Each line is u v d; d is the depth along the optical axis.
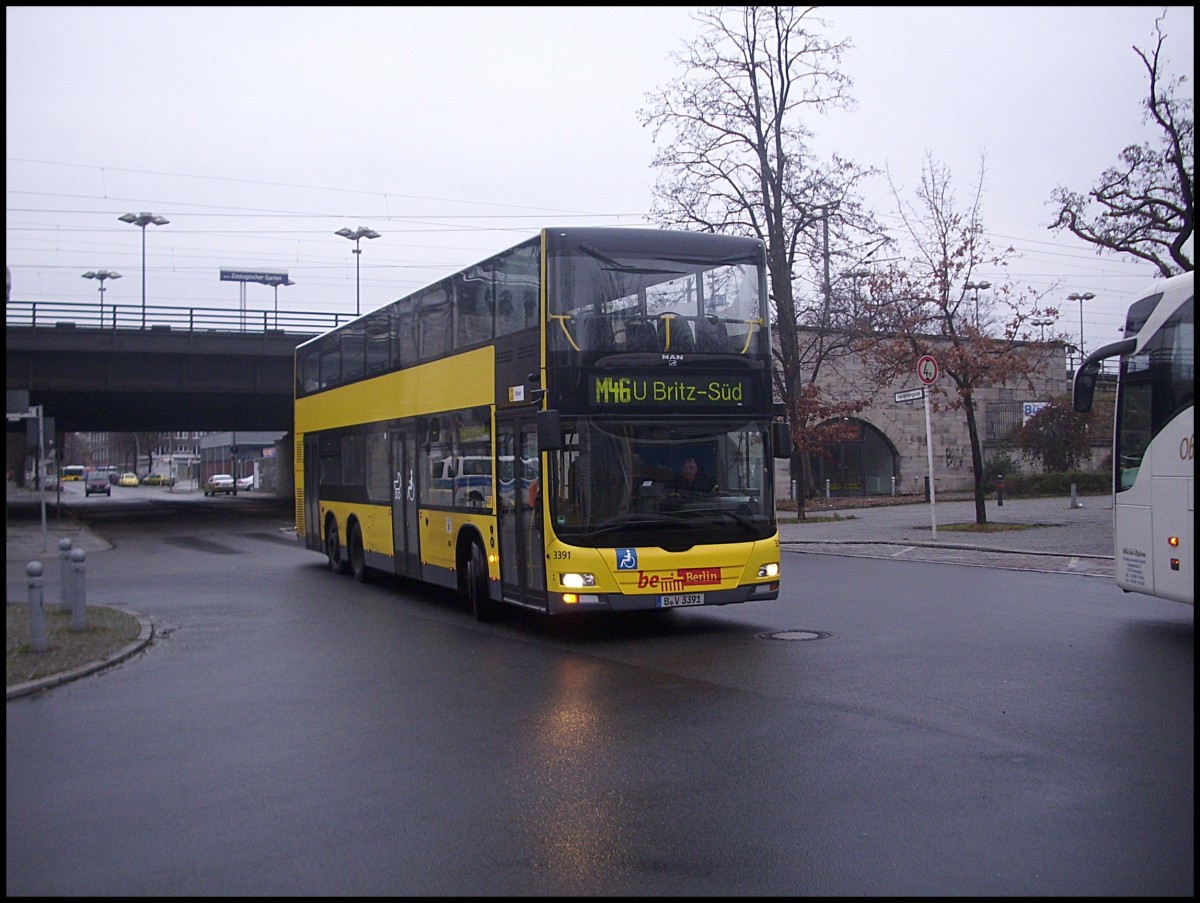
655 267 11.77
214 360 41.50
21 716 8.80
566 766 6.90
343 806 6.18
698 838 5.47
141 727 8.34
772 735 7.51
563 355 11.38
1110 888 4.70
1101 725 7.50
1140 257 25.05
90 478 81.38
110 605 16.09
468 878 5.01
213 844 5.57
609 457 11.31
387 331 17.08
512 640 12.23
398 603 16.08
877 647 10.80
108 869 5.23
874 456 48.00
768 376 12.10
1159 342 10.98
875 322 28.48
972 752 6.91
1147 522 11.12
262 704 9.10
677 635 12.14
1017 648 10.51
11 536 34.28
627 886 4.87
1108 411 46.56
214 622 14.22
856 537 24.38
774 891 4.76
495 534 12.90
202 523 41.56
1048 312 24.39
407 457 16.09
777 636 11.73
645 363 11.55
